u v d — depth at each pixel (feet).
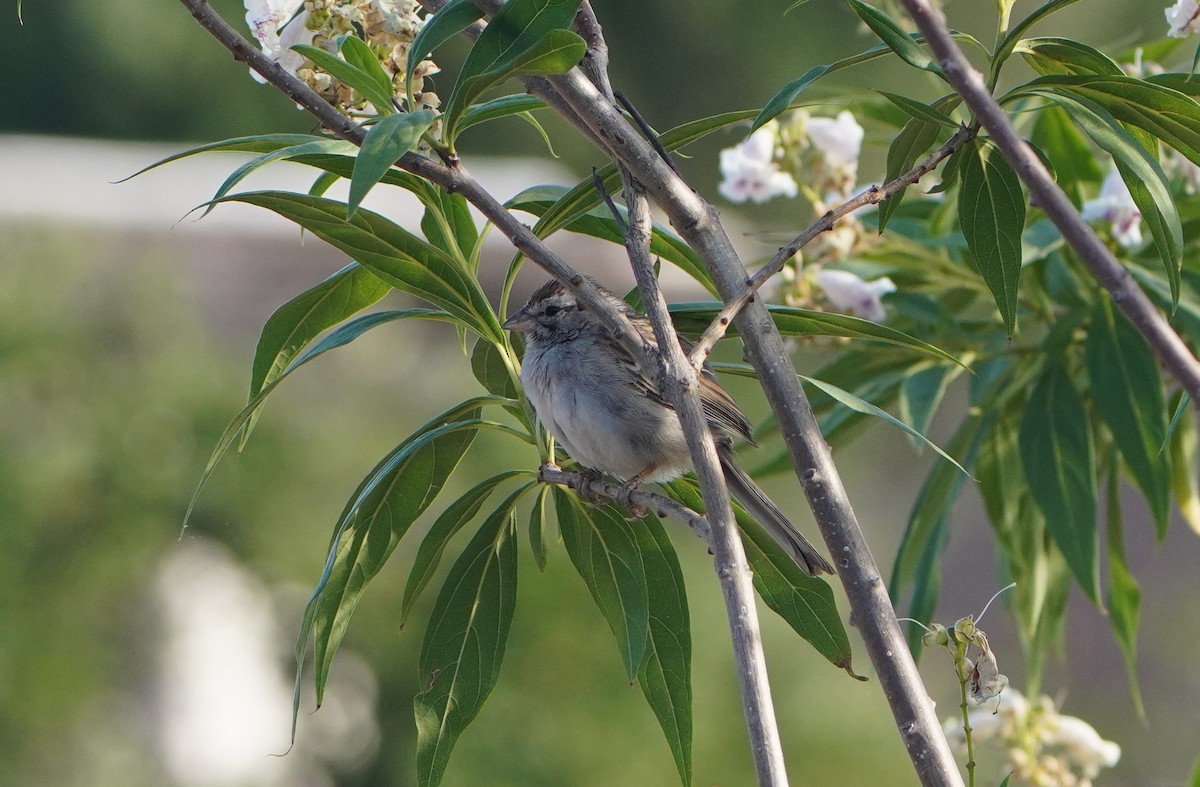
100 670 51.37
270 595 54.90
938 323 25.75
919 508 25.09
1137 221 24.16
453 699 17.95
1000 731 22.88
